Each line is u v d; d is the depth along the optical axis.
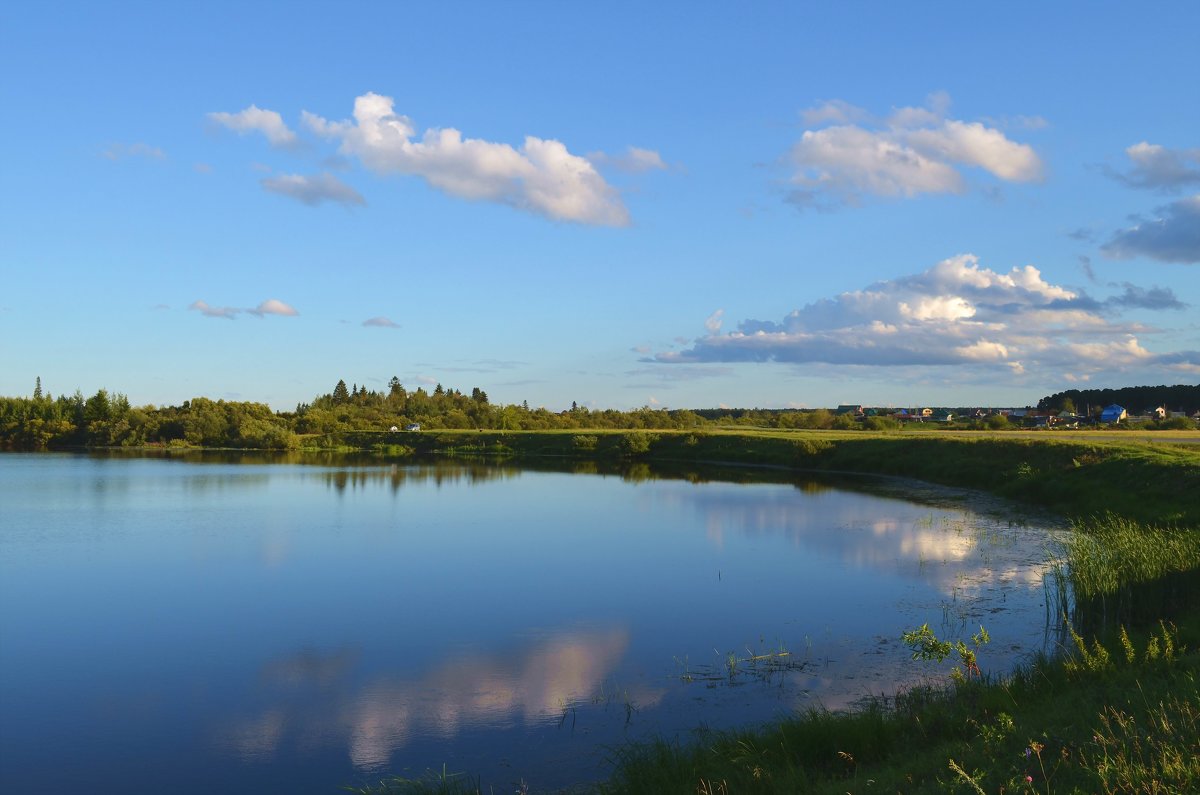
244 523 40.53
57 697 16.38
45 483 62.22
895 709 12.85
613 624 20.89
